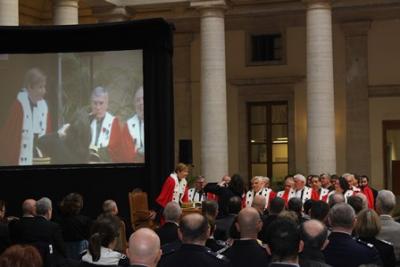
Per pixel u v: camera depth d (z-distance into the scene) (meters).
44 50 14.91
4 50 14.84
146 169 14.74
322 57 22.92
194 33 29.09
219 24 23.42
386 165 27.05
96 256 6.66
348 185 16.02
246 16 28.50
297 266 4.89
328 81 22.94
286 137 28.28
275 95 28.33
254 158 28.69
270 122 28.50
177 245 7.42
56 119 15.02
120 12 24.70
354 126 27.36
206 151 23.27
